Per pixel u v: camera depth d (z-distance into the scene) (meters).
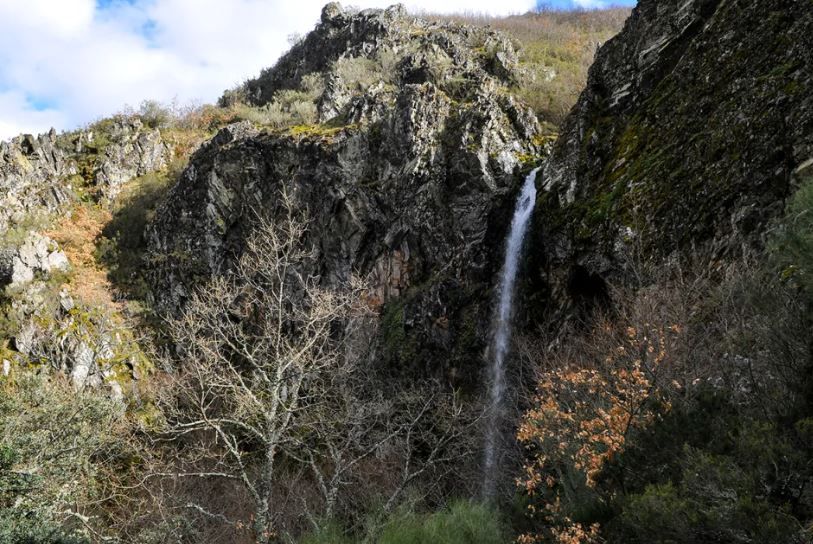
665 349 7.83
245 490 14.88
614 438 6.48
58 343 22.77
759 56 11.44
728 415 5.31
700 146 11.91
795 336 5.23
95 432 14.66
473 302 20.45
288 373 11.23
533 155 22.75
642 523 4.41
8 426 12.09
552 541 6.65
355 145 25.23
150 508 14.64
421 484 14.66
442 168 22.89
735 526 3.81
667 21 15.48
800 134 9.65
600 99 17.27
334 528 9.93
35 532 8.58
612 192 14.00
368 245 24.17
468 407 17.27
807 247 5.61
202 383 10.43
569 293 15.01
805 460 3.93
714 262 10.38
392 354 20.70
